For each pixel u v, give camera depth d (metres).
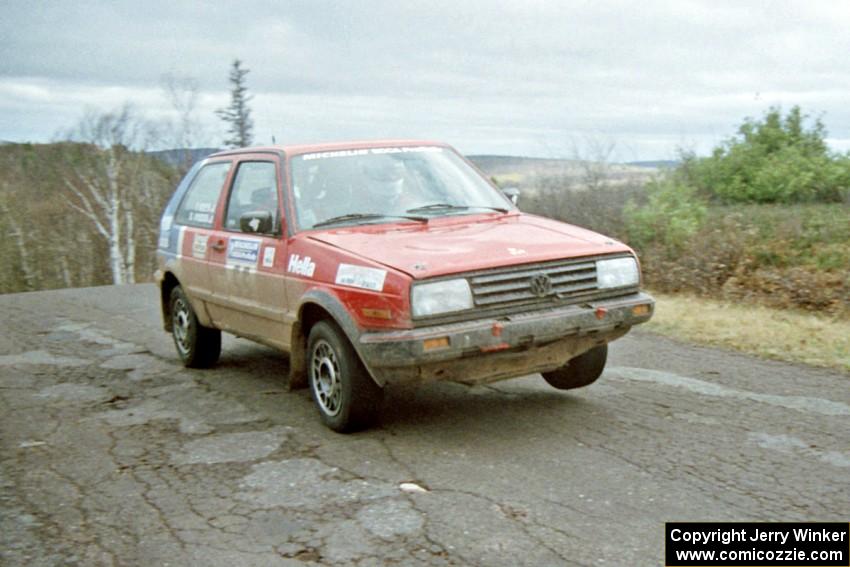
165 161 42.88
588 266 5.37
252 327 6.60
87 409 6.62
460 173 6.72
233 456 5.24
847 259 11.52
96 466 5.18
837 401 5.98
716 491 4.33
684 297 11.62
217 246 6.90
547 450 5.07
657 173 15.72
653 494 4.31
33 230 44.44
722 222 13.74
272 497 4.50
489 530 3.93
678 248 13.24
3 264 44.00
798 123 17.91
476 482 4.57
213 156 7.73
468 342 4.86
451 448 5.18
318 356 5.65
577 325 5.18
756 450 4.95
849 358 7.18
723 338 8.26
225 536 4.02
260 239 6.26
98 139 39.50
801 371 6.93
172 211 8.05
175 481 4.84
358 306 5.07
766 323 8.87
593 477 4.58
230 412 6.29
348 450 5.22
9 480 4.98
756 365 7.20
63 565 3.79
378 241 5.52
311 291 5.50
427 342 4.78
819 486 4.37
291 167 6.29
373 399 5.38
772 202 16.75
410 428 5.63
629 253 5.57
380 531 3.98
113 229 39.78
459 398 6.33
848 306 9.86
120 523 4.25
